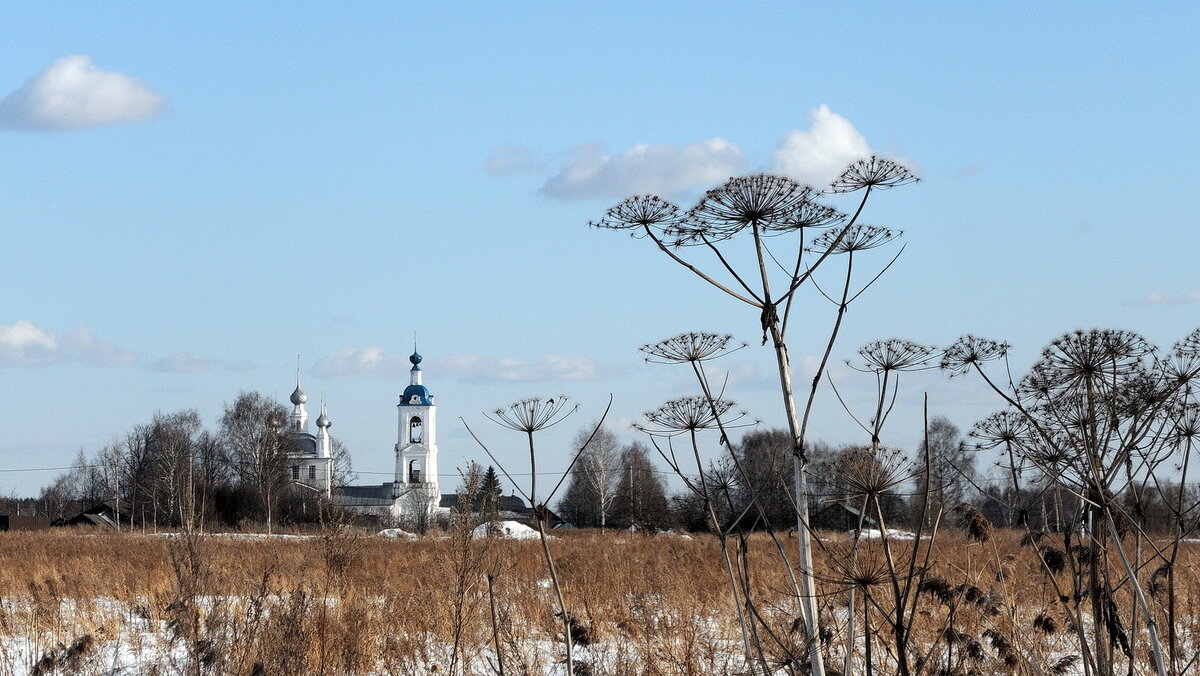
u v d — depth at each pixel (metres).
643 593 15.99
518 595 15.59
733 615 13.73
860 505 6.89
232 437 107.06
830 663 8.35
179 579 11.15
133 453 124.31
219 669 10.34
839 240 6.76
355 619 12.16
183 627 10.84
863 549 7.63
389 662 11.70
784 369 6.66
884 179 6.80
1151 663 8.65
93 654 12.01
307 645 10.82
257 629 10.92
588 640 11.19
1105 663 7.36
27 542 50.62
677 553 23.41
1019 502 8.03
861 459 6.57
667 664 11.23
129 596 19.61
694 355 7.03
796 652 7.71
